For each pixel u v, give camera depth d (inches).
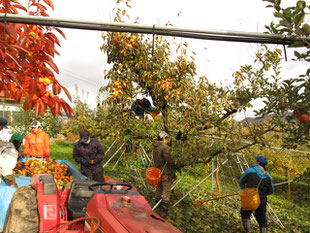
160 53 302.8
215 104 244.7
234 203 335.9
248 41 75.7
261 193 218.4
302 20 79.0
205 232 231.6
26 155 296.4
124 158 393.1
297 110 109.0
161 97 312.3
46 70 76.7
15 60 70.4
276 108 127.8
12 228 121.0
